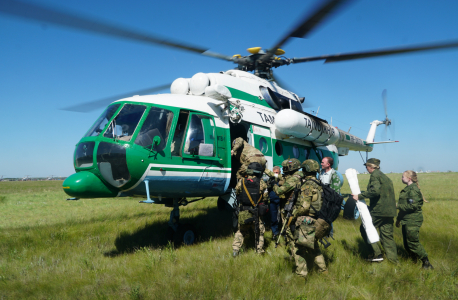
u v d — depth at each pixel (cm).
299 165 429
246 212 420
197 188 486
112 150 420
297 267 342
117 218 770
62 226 680
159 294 296
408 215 385
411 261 391
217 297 289
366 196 394
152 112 452
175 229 524
